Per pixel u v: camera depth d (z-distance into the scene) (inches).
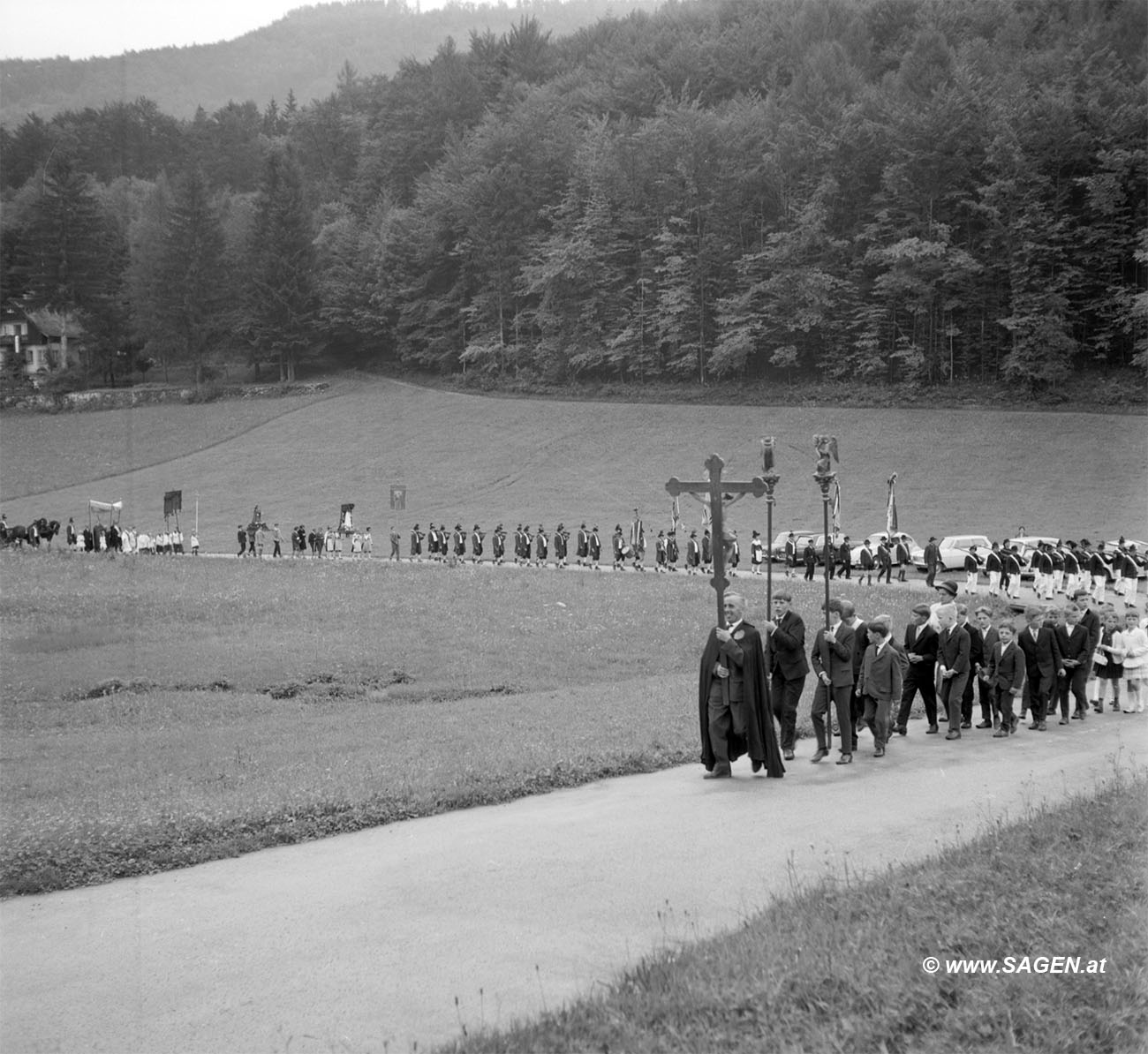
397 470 3927.2
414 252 5132.9
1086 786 656.4
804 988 344.5
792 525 3009.4
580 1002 347.9
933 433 3580.2
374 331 5221.5
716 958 373.1
